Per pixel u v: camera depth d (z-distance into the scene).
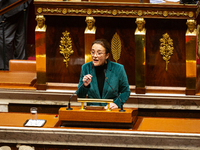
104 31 13.98
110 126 9.66
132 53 13.95
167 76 13.95
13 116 11.01
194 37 13.28
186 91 13.63
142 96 13.70
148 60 13.94
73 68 14.34
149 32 13.80
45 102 14.26
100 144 9.35
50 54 14.31
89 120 9.56
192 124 10.20
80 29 14.10
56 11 13.66
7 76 16.62
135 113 10.29
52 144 9.55
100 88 10.82
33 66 18.58
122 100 10.79
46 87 14.34
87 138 9.34
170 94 13.77
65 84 14.40
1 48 22.22
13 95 14.38
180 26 13.59
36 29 13.93
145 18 13.71
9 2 22.45
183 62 13.77
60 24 14.12
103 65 10.70
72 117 9.61
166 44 13.74
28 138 9.55
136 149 9.45
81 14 13.61
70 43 14.19
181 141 9.12
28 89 14.29
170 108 13.70
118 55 14.02
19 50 23.92
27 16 23.91
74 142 9.41
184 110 13.81
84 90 10.42
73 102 14.12
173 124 10.22
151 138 9.18
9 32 22.59
